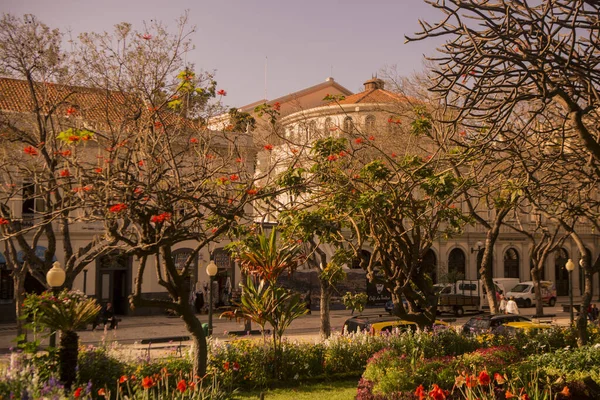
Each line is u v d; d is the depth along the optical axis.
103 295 31.80
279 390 12.87
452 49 8.43
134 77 14.07
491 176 12.35
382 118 29.89
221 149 14.83
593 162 8.89
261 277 13.91
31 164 14.41
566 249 51.50
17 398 7.45
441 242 44.97
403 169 11.86
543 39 7.46
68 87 16.17
